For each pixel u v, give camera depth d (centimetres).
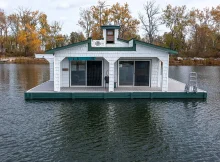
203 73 3042
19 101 1311
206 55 5112
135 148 732
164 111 1128
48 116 1040
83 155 684
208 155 692
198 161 658
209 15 5500
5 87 1800
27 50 5578
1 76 2523
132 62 1547
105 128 898
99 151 710
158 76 1554
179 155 690
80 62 1538
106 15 4791
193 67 4075
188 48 5594
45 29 5728
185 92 1366
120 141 782
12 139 792
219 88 1820
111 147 736
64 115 1055
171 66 4309
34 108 1166
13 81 2139
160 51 1345
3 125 927
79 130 876
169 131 876
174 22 5184
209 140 798
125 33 4828
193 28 5466
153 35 4941
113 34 1445
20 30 5503
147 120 997
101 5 4791
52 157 671
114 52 1345
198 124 955
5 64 4397
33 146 740
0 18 5731
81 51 1344
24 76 2536
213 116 1062
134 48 1342
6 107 1188
